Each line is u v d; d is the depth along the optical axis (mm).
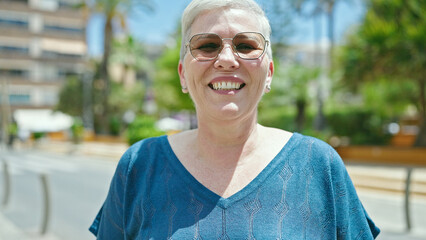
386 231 5898
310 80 21016
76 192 9445
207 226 1259
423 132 15508
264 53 1354
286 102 20781
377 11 14750
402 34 13172
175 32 20109
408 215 5961
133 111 36125
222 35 1331
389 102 18859
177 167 1389
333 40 17047
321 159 1364
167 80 19781
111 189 1522
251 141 1380
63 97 37031
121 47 37094
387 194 8961
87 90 35969
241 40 1333
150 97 27359
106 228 1541
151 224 1337
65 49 50500
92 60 36969
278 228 1241
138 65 37750
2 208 7520
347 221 1349
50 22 49750
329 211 1327
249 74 1342
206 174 1356
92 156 21047
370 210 7340
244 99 1345
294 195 1299
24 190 9750
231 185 1323
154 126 15391
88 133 33312
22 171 14086
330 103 21031
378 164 14438
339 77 15789
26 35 48531
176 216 1302
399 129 23672
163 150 1459
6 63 47625
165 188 1366
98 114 36344
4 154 24172
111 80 36750
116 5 28734
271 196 1287
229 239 1232
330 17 17219
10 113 47469
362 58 14031
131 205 1444
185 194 1331
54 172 13867
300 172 1335
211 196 1301
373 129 18797
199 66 1342
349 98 21062
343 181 1372
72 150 24859
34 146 31141
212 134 1369
